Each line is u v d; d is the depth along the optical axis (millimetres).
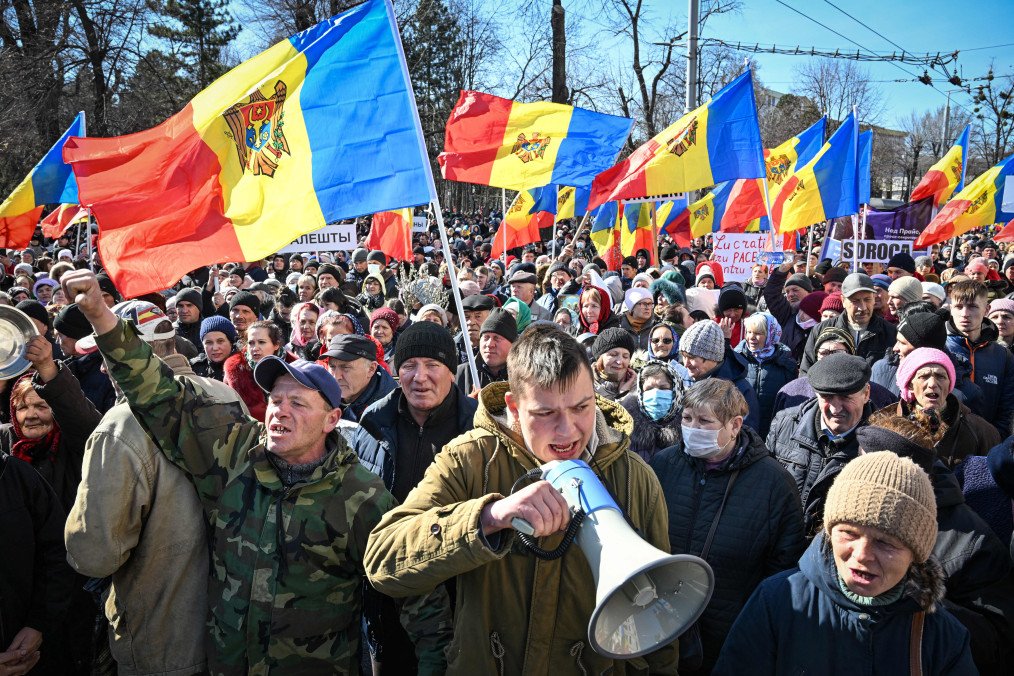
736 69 25234
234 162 4191
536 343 1863
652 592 1613
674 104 33156
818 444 3635
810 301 7078
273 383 2553
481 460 2084
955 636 1992
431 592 2357
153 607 2576
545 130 7727
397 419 3475
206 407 2617
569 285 9094
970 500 3273
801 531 3086
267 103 4273
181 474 2617
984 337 5195
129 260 3963
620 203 13023
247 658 2447
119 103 28812
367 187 4352
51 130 26188
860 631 2023
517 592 2004
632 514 2045
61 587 3076
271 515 2494
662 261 14852
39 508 3047
